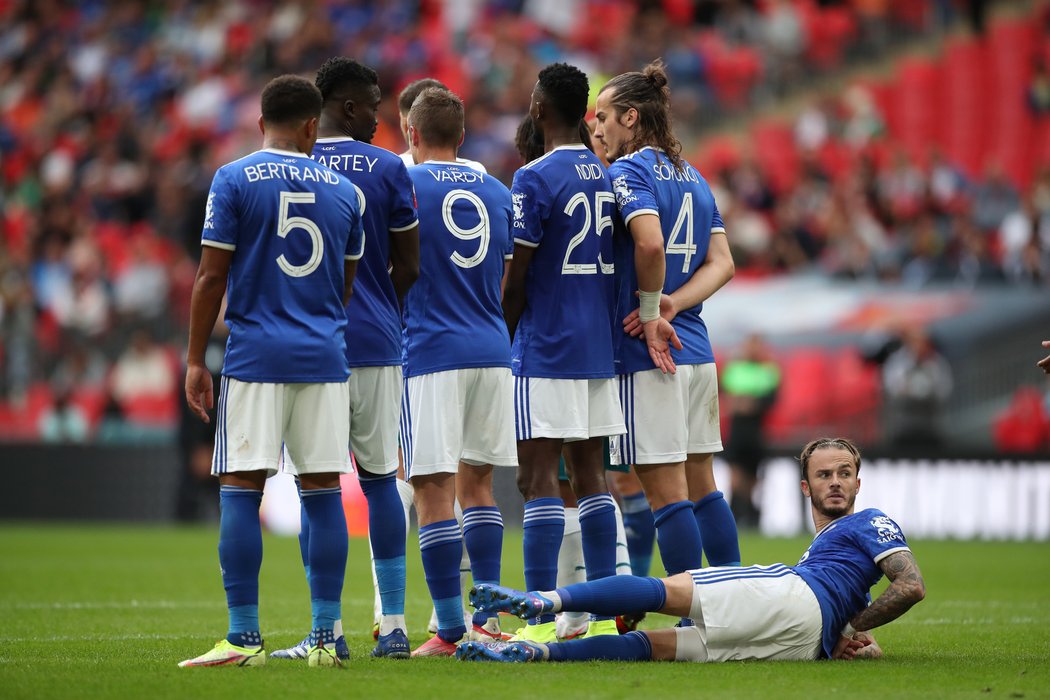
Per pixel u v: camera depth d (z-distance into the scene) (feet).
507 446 67.97
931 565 138.62
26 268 258.98
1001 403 206.90
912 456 189.67
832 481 65.16
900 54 294.25
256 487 60.85
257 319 60.34
